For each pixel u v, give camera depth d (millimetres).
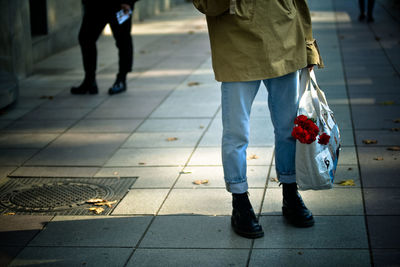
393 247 3990
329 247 4043
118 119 7676
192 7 23203
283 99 4301
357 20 16062
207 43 13758
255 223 4273
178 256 4023
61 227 4590
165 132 7016
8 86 8367
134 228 4500
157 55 12359
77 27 14156
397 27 14469
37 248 4242
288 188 4438
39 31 12547
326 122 4340
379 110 7430
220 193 5102
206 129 7059
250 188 5164
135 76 10352
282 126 4359
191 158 6055
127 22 8828
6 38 10016
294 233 4293
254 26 3967
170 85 9531
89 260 4027
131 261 3988
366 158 5750
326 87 8789
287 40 4094
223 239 4250
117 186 5410
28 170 5941
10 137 7062
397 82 8883
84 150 6480
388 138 6332
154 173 5676
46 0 12359
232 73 4070
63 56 12656
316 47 4371
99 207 4918
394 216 4465
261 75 4035
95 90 9117
